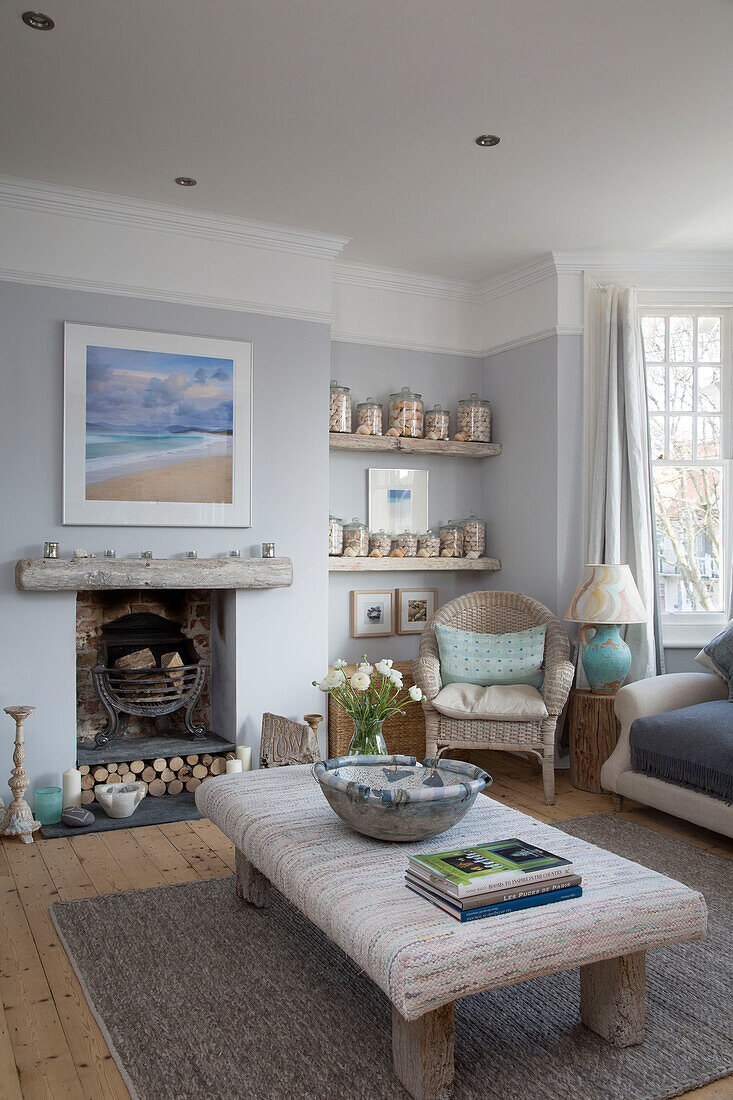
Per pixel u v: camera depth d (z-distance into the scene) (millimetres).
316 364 4496
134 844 3473
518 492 5047
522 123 3256
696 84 2971
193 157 3547
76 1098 1854
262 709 4336
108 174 3711
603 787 3971
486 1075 1937
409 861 2078
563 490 4719
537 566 4879
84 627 4320
